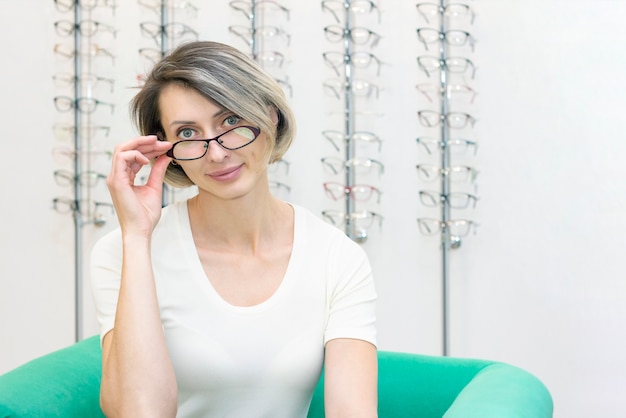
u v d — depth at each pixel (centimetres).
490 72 310
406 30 316
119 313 138
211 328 149
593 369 303
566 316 305
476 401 140
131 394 132
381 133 320
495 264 313
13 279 339
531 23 305
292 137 156
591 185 300
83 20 328
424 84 313
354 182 320
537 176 306
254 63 146
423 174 316
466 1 311
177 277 153
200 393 150
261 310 150
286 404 153
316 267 157
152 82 146
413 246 320
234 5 322
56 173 325
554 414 308
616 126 297
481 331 315
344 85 315
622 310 299
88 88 327
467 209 314
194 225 160
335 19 319
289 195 324
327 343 153
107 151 325
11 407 138
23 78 335
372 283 161
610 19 296
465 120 311
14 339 340
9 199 337
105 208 331
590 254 302
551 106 304
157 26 323
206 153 142
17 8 335
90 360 170
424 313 320
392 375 184
